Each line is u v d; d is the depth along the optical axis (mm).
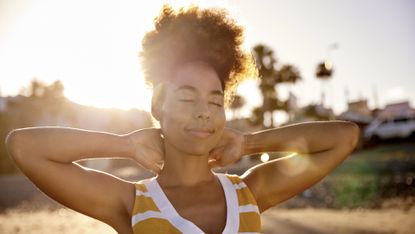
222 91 1581
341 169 30750
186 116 1478
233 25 1705
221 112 1537
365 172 28672
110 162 44219
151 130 1656
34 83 57500
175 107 1493
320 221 10695
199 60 1614
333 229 9469
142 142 1624
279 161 1765
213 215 1530
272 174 1731
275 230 9367
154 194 1519
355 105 73750
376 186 21453
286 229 9500
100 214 1540
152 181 1566
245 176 1740
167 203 1497
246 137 1746
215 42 1637
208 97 1509
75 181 1490
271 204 1746
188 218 1496
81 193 1498
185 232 1440
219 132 1529
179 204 1517
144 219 1468
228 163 1715
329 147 1740
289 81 45250
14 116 53875
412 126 51531
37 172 1462
